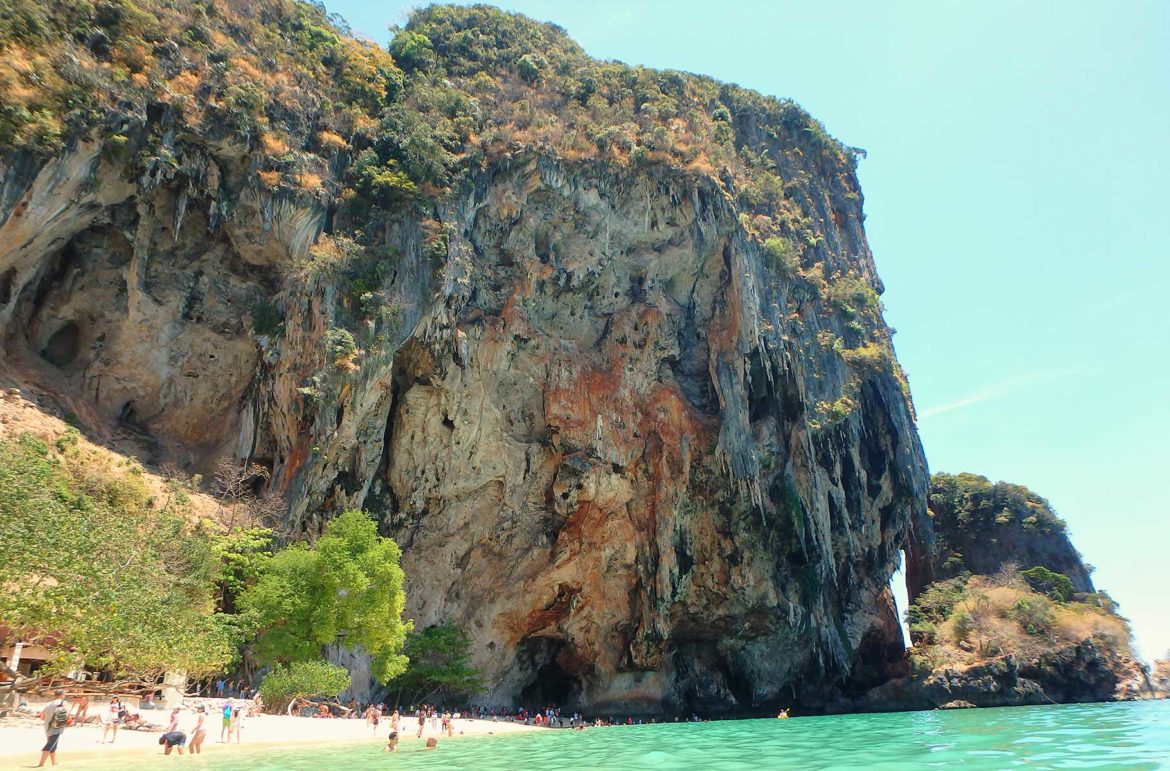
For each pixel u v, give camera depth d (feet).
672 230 196.03
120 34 128.47
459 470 161.07
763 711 192.85
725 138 234.17
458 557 164.66
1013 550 306.35
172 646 75.36
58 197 115.03
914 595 298.35
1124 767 56.85
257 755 71.00
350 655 133.49
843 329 233.76
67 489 90.79
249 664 113.29
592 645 173.06
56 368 128.57
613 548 174.29
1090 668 237.25
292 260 140.46
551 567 171.22
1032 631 238.27
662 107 216.54
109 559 74.18
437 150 161.79
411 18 221.46
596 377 181.68
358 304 138.00
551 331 184.65
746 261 198.18
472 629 164.66
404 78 182.39
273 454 133.69
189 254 140.15
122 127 121.08
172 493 112.98
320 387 127.65
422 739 98.37
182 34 137.39
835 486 205.57
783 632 191.21
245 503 122.11
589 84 212.64
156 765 59.21
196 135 130.31
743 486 182.80
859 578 224.12
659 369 192.13
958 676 215.72
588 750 81.82
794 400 198.08
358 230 146.92
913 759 67.05
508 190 174.70
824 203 270.05
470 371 162.81
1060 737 87.92
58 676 67.21
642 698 175.42
